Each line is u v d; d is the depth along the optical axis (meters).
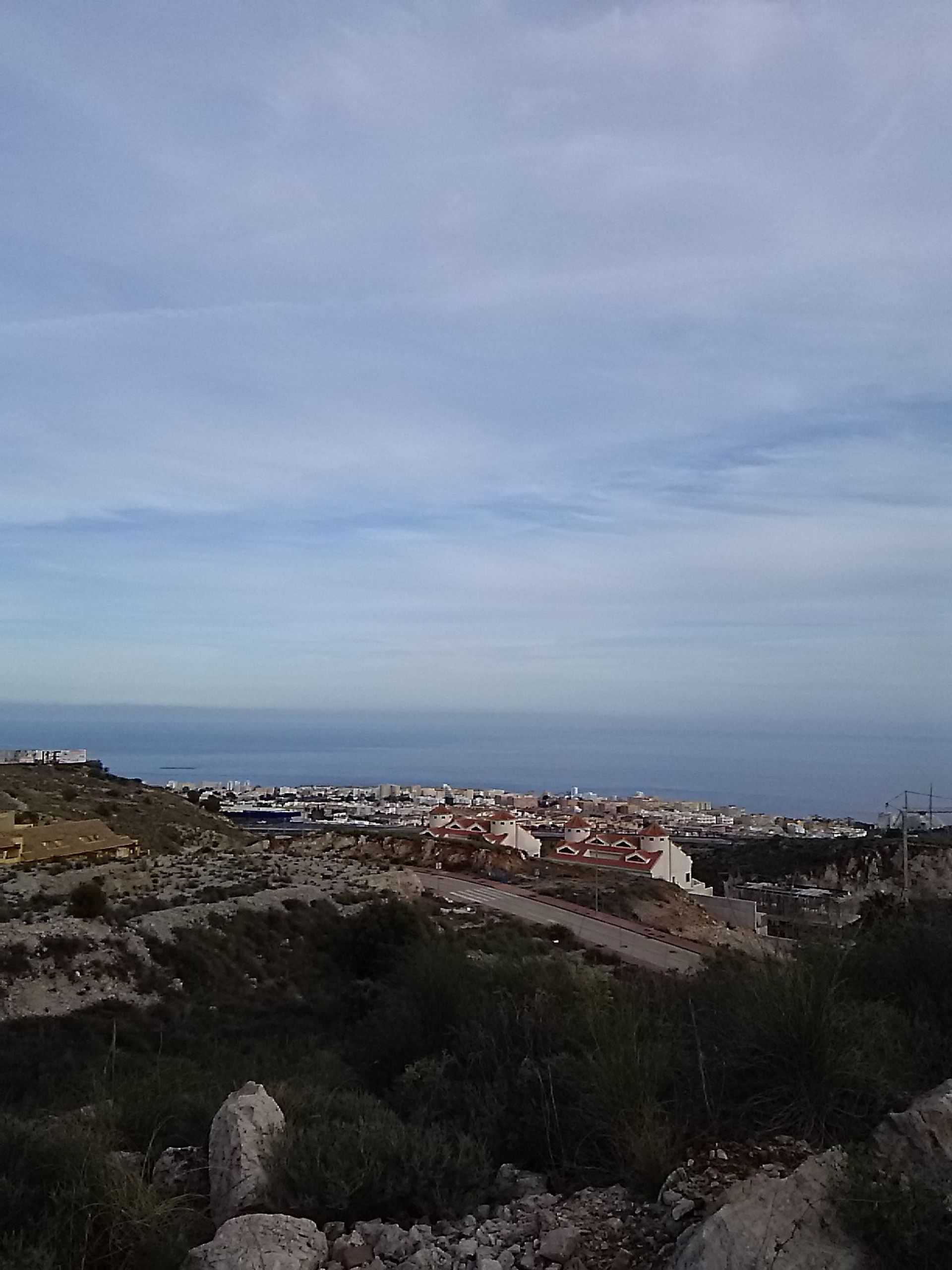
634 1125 6.28
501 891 56.06
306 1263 5.37
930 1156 5.40
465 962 11.91
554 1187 6.41
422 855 69.81
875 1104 6.18
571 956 33.56
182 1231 5.70
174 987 27.47
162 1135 8.30
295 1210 6.20
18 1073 16.77
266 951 32.22
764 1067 6.57
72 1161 6.42
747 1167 5.68
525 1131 7.12
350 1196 6.16
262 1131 6.90
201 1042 20.34
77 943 28.22
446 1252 5.55
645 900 54.75
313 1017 24.25
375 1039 11.77
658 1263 5.01
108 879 40.03
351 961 32.59
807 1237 4.69
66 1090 13.34
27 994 24.58
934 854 59.94
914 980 8.42
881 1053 6.75
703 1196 5.40
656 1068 6.84
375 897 41.44
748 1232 4.67
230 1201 6.32
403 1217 6.22
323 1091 8.57
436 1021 10.82
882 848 65.81
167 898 36.41
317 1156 6.43
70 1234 5.60
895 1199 4.70
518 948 16.00
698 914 54.75
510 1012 9.34
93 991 25.67
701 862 90.12
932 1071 6.94
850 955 8.84
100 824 54.47
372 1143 6.66
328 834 75.81
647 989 9.95
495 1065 8.41
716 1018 7.78
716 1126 6.23
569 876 66.75
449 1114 7.95
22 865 43.31
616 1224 5.52
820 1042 6.35
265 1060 14.51
